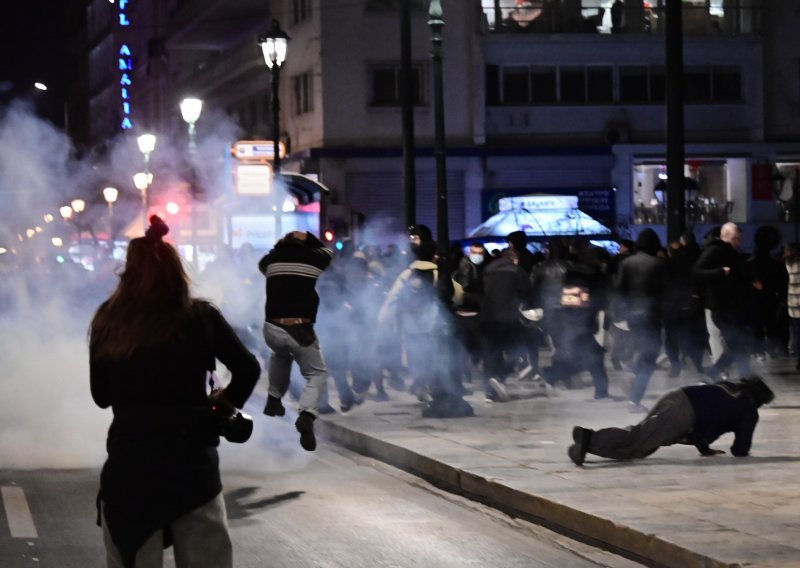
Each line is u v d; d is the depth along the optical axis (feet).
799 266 68.90
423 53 152.87
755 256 74.28
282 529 31.63
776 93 157.17
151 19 262.67
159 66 238.68
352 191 151.12
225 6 185.26
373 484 38.73
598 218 151.53
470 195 152.05
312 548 29.35
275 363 41.63
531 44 153.58
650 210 154.51
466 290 73.97
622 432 37.42
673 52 72.23
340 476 40.37
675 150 72.43
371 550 29.14
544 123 154.51
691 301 63.31
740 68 156.66
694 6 156.56
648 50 155.43
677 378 65.10
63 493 36.45
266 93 177.68
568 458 38.96
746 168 155.63
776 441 41.65
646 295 50.65
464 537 30.71
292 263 40.32
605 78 155.33
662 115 155.74
